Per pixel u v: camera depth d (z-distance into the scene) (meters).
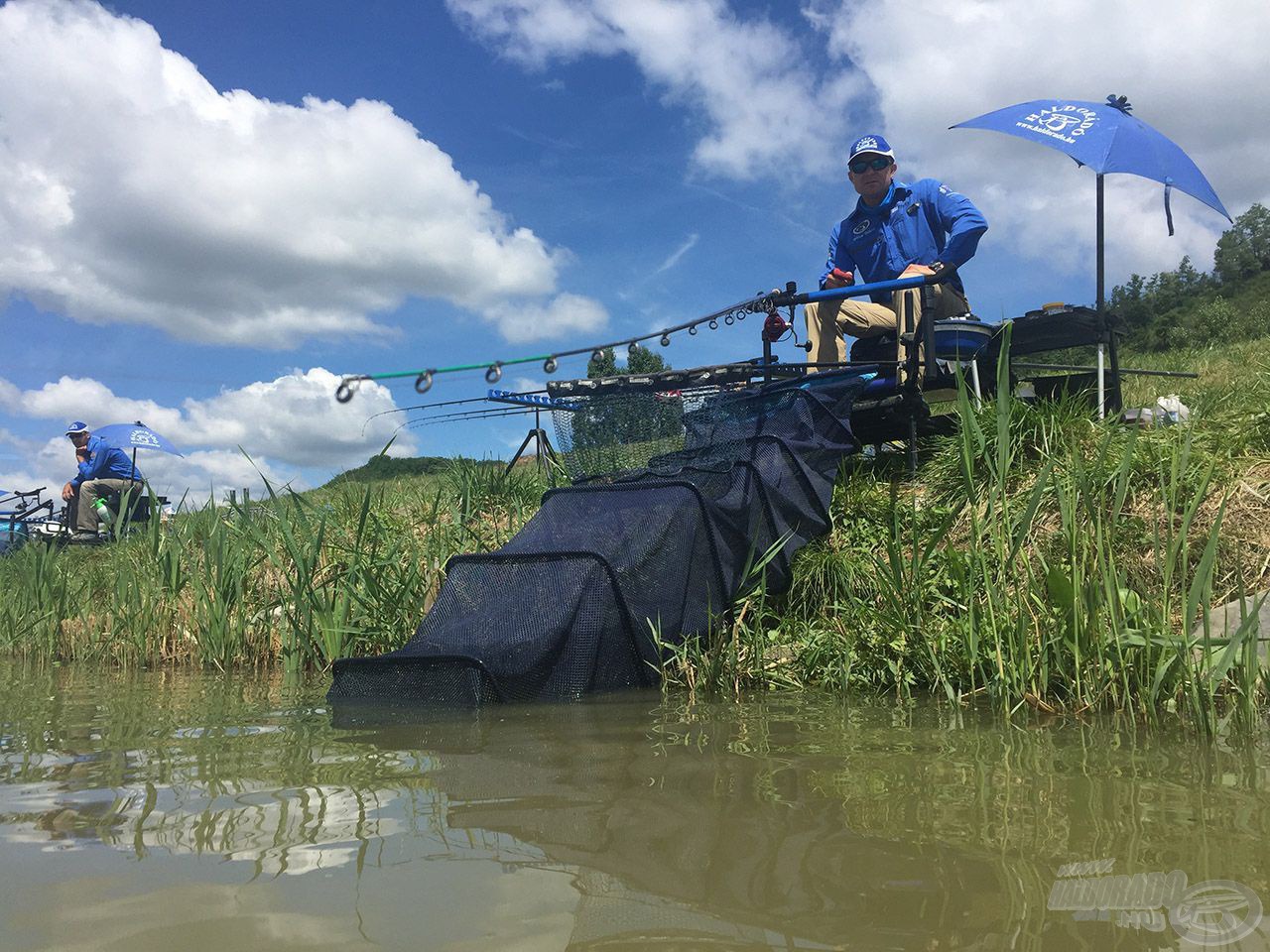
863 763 2.08
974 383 4.82
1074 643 2.91
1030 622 3.10
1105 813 1.65
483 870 1.35
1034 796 1.77
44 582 5.67
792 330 5.13
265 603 4.87
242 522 5.32
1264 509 3.52
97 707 3.12
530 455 6.21
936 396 5.39
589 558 3.26
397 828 1.56
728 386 4.74
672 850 1.44
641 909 1.19
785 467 4.21
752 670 3.41
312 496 6.77
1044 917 1.17
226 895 1.24
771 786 1.85
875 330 5.30
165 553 5.34
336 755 2.19
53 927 1.13
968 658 3.12
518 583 3.28
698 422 4.46
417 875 1.33
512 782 1.89
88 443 10.23
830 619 3.82
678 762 2.09
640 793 1.80
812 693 3.20
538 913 1.18
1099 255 4.78
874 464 5.09
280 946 1.07
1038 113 4.87
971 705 2.93
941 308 5.26
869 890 1.27
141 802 1.74
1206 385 6.24
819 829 1.55
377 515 5.66
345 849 1.45
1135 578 3.39
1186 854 1.42
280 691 3.52
